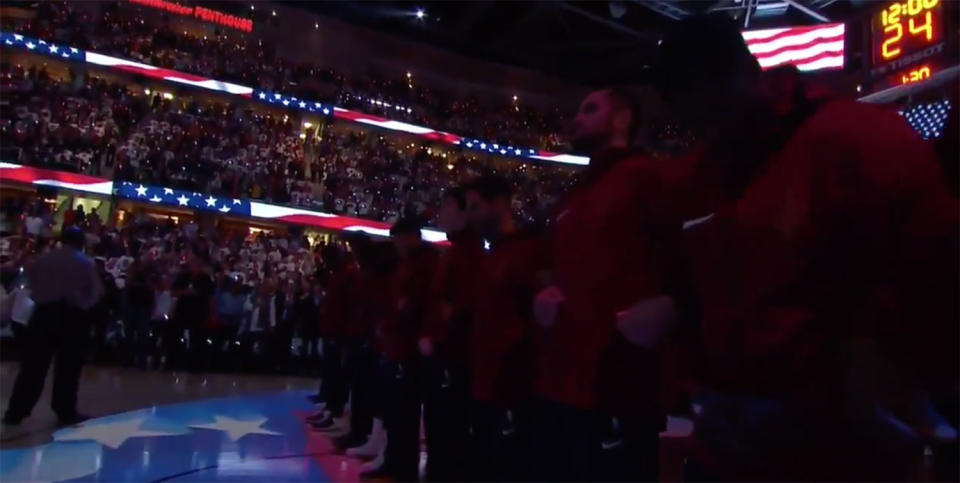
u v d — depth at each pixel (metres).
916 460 0.97
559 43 23.41
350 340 5.49
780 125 1.11
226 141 18.62
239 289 11.18
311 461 4.61
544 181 23.22
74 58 17.66
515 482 2.98
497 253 3.03
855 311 0.95
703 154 1.32
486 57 25.70
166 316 10.77
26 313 9.76
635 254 1.78
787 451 0.99
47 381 8.33
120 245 13.35
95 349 10.42
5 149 14.52
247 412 6.78
